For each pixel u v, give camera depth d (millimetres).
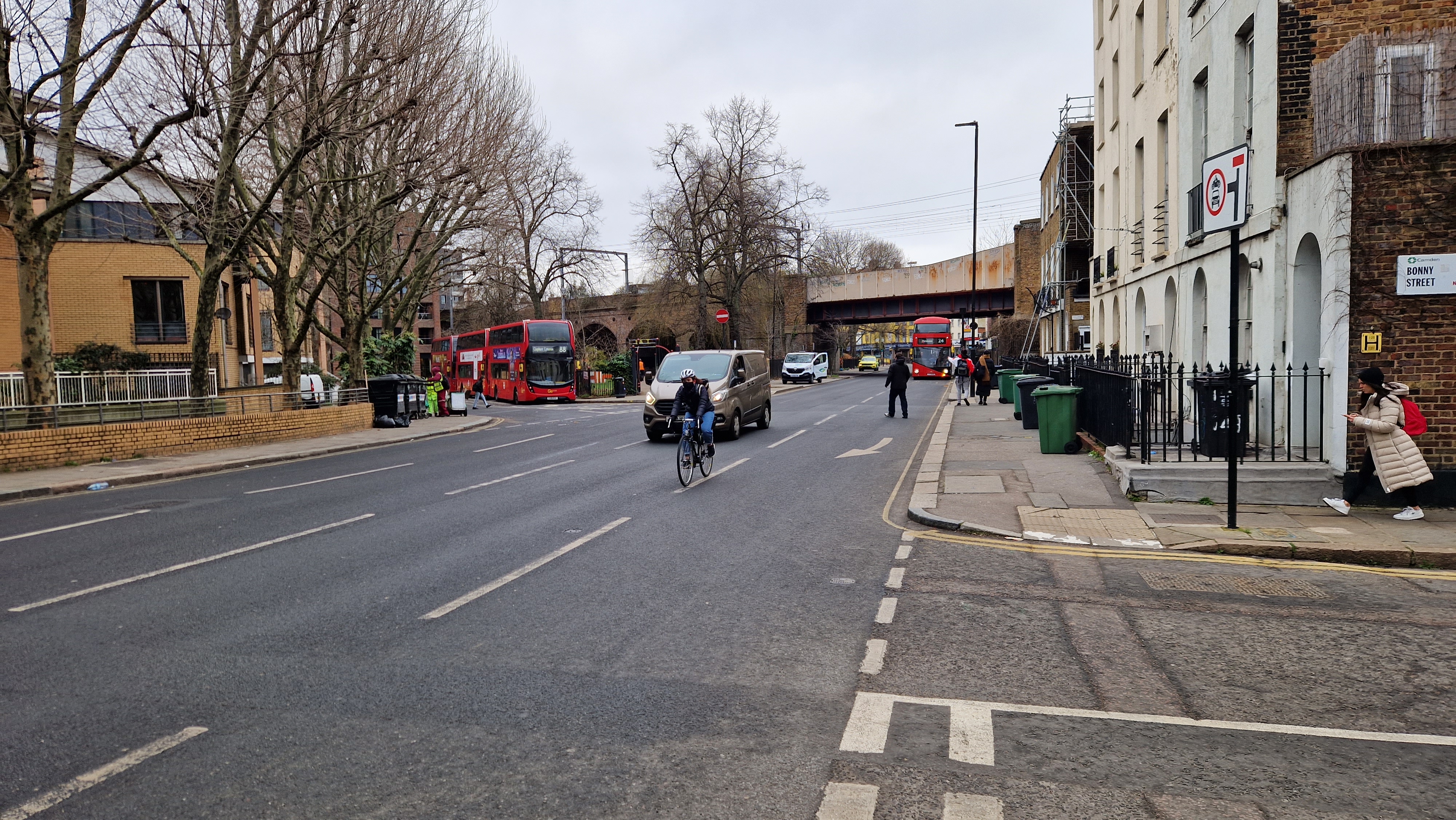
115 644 5672
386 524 9984
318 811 3520
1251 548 8070
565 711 4520
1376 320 9609
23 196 16453
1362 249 9602
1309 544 8000
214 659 5371
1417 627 5891
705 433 13516
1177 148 16109
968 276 65312
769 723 4363
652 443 20078
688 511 10680
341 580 7332
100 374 20219
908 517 10180
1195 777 3789
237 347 33000
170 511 11266
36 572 7797
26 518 11000
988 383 29812
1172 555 8148
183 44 16375
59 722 4410
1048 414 15039
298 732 4289
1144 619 6129
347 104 19125
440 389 34562
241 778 3807
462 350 54312
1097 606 6477
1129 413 12031
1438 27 10672
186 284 29734
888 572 7527
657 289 60406
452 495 12211
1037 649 5504
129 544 9047
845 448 18047
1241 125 13031
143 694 4785
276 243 26078
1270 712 4492
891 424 23953
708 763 3924
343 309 30109
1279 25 11312
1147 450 11016
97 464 16281
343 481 14141
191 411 19547
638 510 10742
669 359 21500
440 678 5027
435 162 24297
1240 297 13008
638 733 4254
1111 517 9555
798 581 7227
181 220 23859
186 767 3912
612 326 76500
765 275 56594
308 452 18859
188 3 18188
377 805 3562
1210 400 10680
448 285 40375
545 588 7016
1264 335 11805
